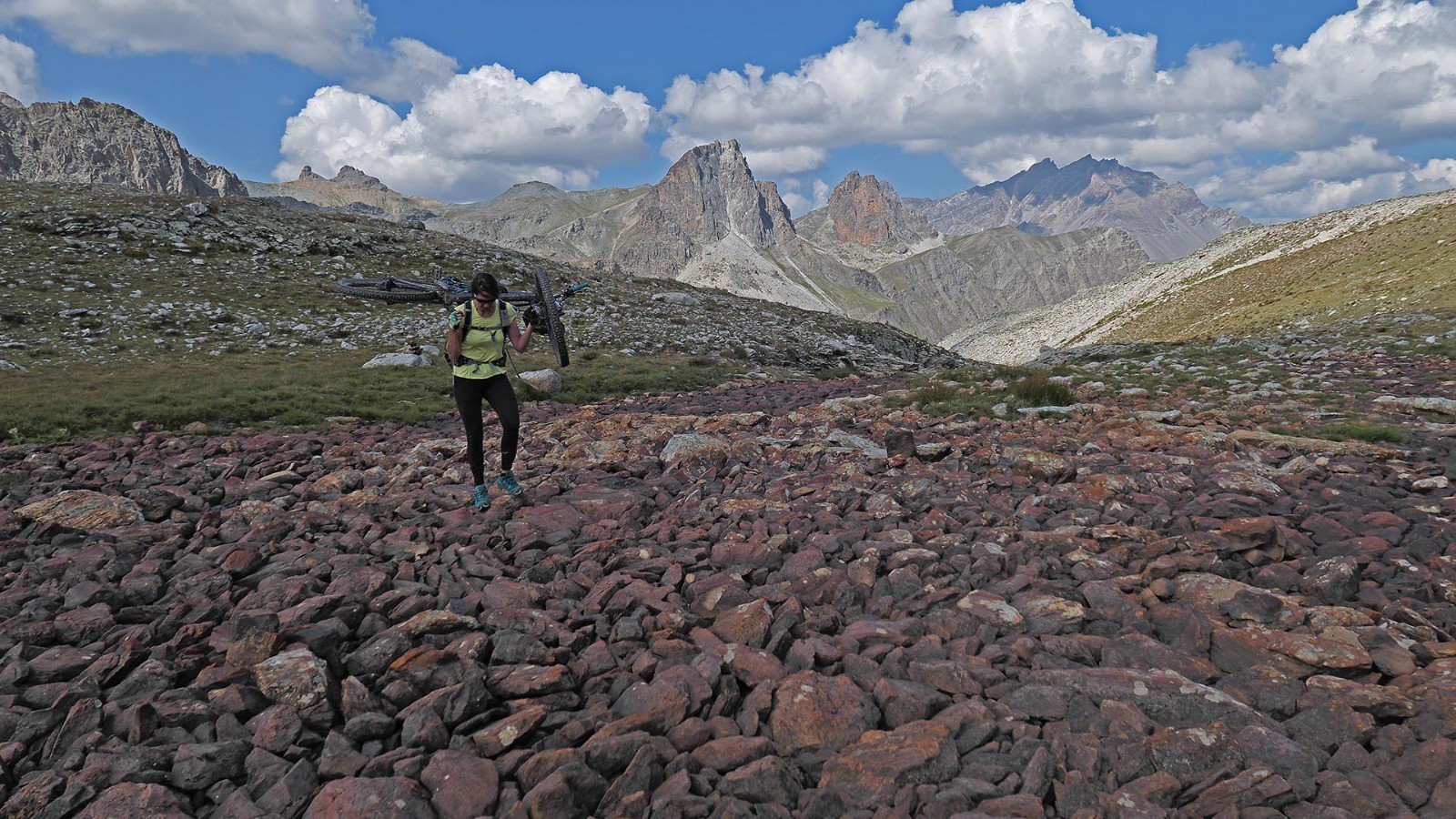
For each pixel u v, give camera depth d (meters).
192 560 6.11
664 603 4.93
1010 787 3.10
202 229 42.41
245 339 28.14
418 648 4.29
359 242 47.06
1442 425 11.54
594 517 7.40
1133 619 4.64
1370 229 103.81
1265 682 3.86
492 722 3.75
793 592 5.25
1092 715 3.58
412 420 15.64
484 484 8.17
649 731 3.61
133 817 3.07
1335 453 9.48
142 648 4.41
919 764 3.20
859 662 4.16
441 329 31.92
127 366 22.67
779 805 3.07
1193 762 3.23
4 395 16.55
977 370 24.64
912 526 6.64
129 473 9.59
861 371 32.09
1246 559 5.68
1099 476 7.79
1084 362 35.41
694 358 29.92
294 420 15.09
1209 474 8.13
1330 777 3.10
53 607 5.21
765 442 11.04
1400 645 4.13
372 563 5.86
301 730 3.62
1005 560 5.64
